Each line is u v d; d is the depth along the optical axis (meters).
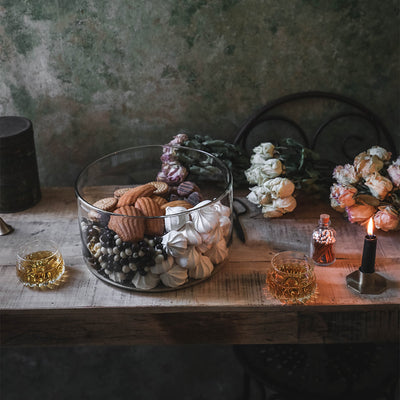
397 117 1.60
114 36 1.48
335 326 1.16
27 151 1.40
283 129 1.62
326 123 1.59
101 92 1.55
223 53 1.50
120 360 2.02
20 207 1.45
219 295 1.16
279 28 1.47
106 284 1.19
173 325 1.17
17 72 1.52
